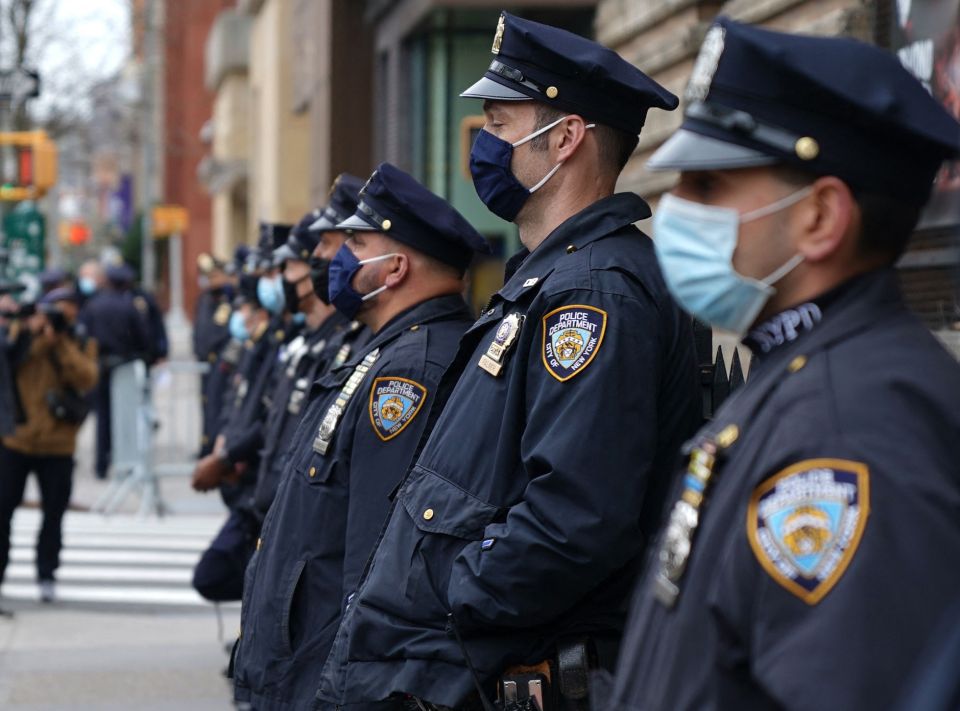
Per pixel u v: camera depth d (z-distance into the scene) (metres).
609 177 3.20
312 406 3.97
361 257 3.89
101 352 14.12
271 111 22.55
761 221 1.88
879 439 1.70
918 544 1.64
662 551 1.92
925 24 4.75
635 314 2.83
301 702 3.73
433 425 3.54
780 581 1.70
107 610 8.55
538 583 2.73
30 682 6.59
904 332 1.82
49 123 26.84
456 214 3.90
